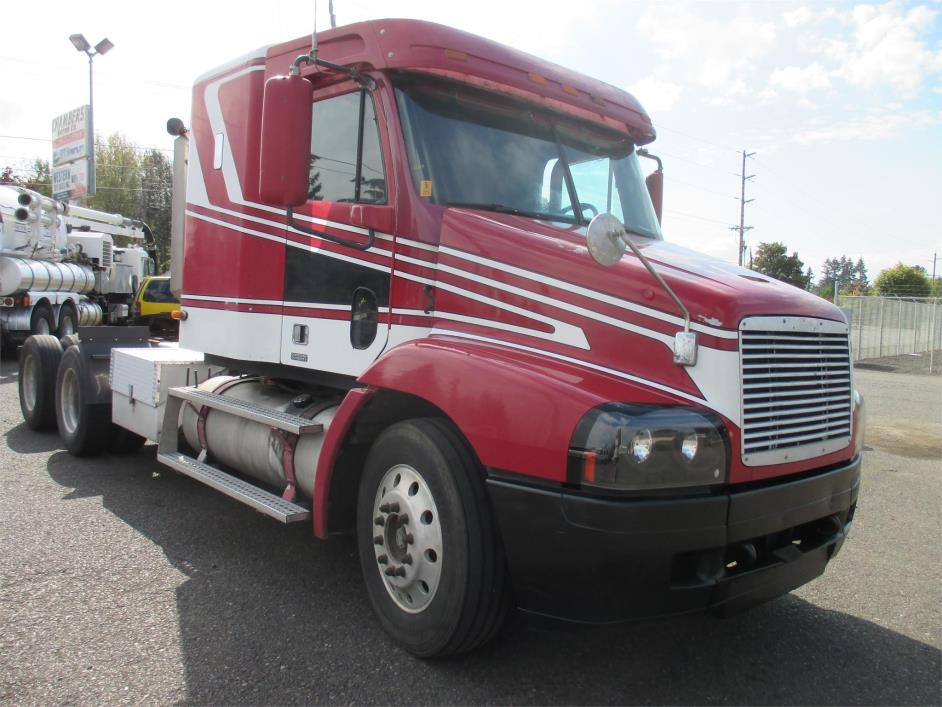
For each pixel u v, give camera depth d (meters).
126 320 21.62
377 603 3.74
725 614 3.16
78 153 26.34
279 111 3.78
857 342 24.09
